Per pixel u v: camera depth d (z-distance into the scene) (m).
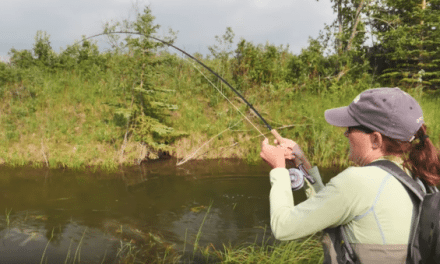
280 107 8.08
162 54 7.14
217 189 4.86
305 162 1.36
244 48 9.55
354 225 0.95
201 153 6.69
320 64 10.54
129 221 3.76
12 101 7.51
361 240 0.94
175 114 7.62
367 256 0.93
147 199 4.44
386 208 0.91
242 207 4.20
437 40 11.88
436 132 6.58
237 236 3.44
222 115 7.71
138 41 6.00
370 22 12.86
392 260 0.91
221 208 4.16
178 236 3.42
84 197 4.46
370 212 0.92
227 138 7.08
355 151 1.08
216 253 3.08
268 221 3.81
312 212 0.97
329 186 0.98
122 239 3.33
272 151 1.27
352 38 11.40
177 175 5.50
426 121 7.10
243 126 7.30
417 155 1.00
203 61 9.60
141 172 5.64
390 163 0.98
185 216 3.92
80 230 3.51
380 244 0.91
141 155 6.28
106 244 3.22
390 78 12.34
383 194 0.92
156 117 6.81
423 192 0.93
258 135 7.11
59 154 6.15
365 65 10.94
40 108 7.45
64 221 3.72
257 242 3.31
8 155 6.09
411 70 12.43
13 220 3.71
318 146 6.65
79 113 7.39
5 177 5.22
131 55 6.31
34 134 6.67
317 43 10.92
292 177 1.26
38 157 6.14
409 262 0.90
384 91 0.99
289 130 7.25
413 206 0.91
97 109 7.52
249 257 2.94
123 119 6.86
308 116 7.50
